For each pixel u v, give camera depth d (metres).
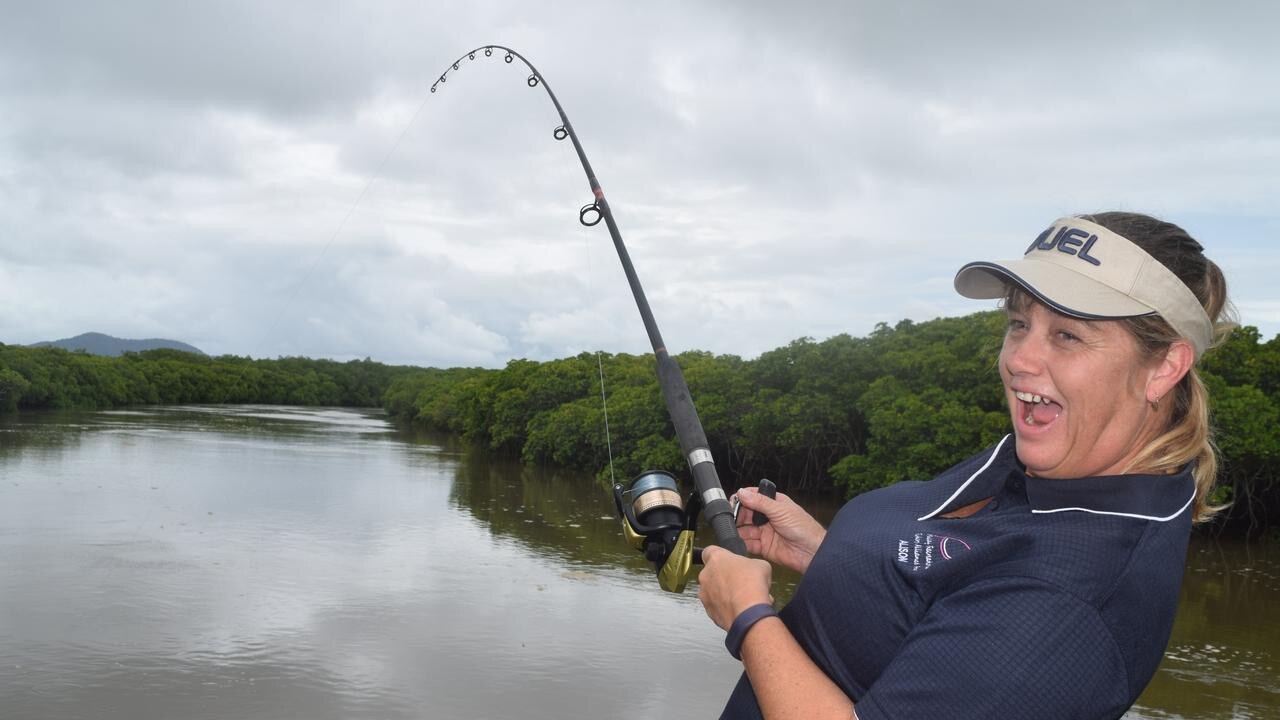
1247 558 21.38
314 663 12.60
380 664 12.66
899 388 26.27
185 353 111.44
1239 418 20.31
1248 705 11.73
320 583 16.75
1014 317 1.64
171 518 22.52
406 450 48.59
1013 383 1.56
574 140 4.75
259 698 11.34
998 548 1.45
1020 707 1.31
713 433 32.28
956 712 1.34
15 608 14.31
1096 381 1.47
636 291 3.39
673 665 13.00
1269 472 22.92
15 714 10.55
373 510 25.53
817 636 1.63
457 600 15.99
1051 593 1.36
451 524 23.86
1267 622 15.77
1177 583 1.43
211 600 15.29
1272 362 22.31
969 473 1.69
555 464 44.41
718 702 11.66
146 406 89.94
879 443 25.23
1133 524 1.42
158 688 11.50
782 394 31.16
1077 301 1.46
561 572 18.47
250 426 62.34
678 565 2.03
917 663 1.39
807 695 1.44
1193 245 1.54
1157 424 1.54
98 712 10.70
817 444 29.55
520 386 52.28
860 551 1.62
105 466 32.72
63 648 12.70
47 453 36.59
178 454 38.50
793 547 2.26
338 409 109.06
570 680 12.30
